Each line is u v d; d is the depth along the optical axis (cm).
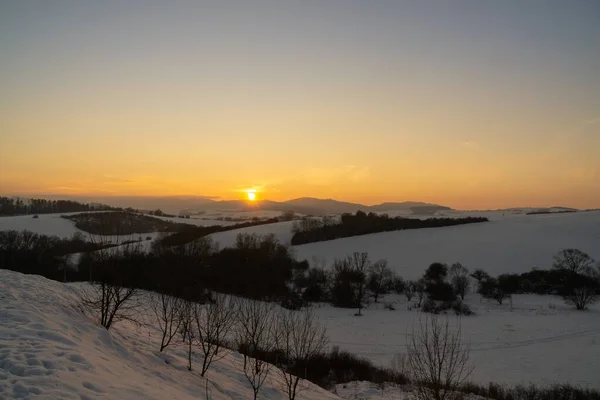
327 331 4441
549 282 7288
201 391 1210
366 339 4191
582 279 6488
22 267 5125
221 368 1603
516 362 3572
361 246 9688
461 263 8325
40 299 1429
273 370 1817
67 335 1111
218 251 7462
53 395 728
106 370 967
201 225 12900
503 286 6944
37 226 9806
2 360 841
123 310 1998
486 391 2588
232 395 1320
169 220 13312
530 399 2536
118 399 810
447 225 11644
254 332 1827
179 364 1434
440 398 1512
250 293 4450
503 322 5228
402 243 9800
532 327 4922
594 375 3212
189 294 2344
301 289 7000
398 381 2472
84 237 6950
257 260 6500
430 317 5512
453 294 6694
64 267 4753
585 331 4709
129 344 1402
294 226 11238
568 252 7800
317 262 8438
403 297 7094
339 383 2489
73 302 1597
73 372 859
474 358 3669
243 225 12900
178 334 1930
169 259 4319
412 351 2520
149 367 1232
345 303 6288
